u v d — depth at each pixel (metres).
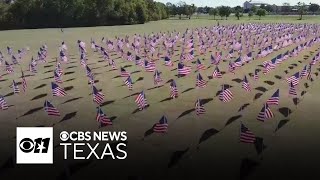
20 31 104.44
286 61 43.72
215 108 27.42
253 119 25.12
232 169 18.80
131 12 131.75
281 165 19.12
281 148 20.91
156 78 33.72
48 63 46.53
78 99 30.12
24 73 40.75
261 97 29.94
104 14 127.94
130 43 66.50
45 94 31.81
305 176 18.12
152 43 57.38
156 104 28.48
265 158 19.83
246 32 81.00
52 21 124.81
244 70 39.59
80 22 126.88
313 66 40.84
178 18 173.38
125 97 30.42
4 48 63.56
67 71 41.09
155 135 22.66
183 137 22.38
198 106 25.42
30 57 52.62
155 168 18.95
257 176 18.17
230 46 59.91
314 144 21.38
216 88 32.69
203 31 85.19
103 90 32.59
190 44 56.06
